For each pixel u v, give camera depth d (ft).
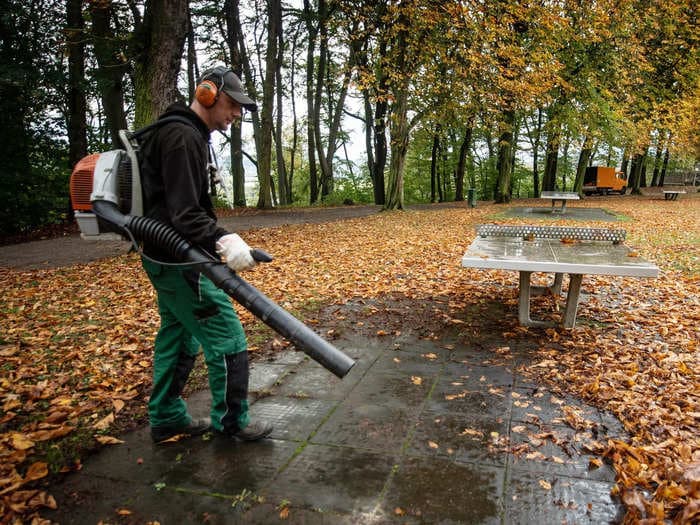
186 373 8.66
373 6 51.37
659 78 77.25
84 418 9.70
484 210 66.59
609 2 56.24
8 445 8.62
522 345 13.21
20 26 45.52
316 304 17.75
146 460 8.16
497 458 7.95
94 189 7.25
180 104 7.57
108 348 13.82
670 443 8.05
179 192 7.02
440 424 9.09
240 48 79.97
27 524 6.68
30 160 49.49
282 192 100.53
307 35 88.69
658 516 6.27
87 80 50.39
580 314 15.99
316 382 11.21
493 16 47.70
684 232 37.24
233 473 7.71
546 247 15.56
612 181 110.93
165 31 31.42
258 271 24.63
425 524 6.45
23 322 17.01
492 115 55.16
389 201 64.28
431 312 16.43
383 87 55.21
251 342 13.87
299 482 7.42
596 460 7.70
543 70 52.34
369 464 7.86
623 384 10.51
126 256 30.96
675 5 65.67
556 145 73.87
